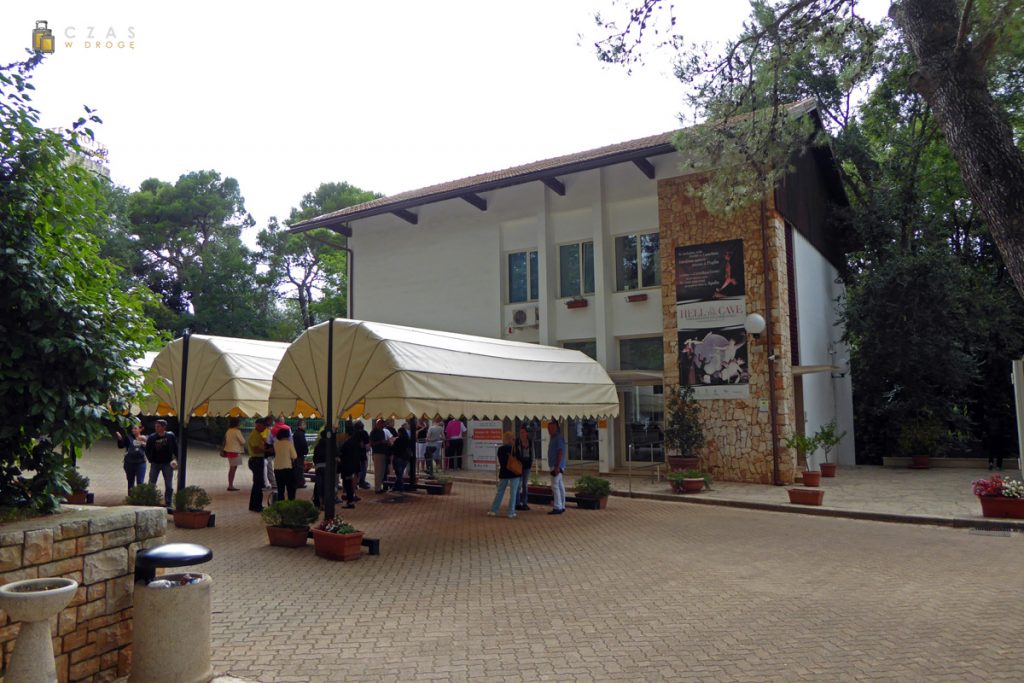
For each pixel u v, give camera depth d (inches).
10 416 197.3
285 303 1871.3
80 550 191.9
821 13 456.8
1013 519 498.6
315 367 479.5
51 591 160.6
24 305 193.5
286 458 539.8
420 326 1019.3
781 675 215.3
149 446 574.9
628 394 863.1
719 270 776.3
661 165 822.5
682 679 212.5
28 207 208.1
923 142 1035.3
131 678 192.2
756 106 529.0
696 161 553.6
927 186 1064.2
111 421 228.8
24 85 209.9
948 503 585.0
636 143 905.5
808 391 866.8
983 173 316.5
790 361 780.6
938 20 337.4
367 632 260.1
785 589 322.3
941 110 332.5
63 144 218.5
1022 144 985.5
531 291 933.8
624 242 872.9
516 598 308.0
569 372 618.8
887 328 944.3
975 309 933.8
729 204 562.6
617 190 868.0
